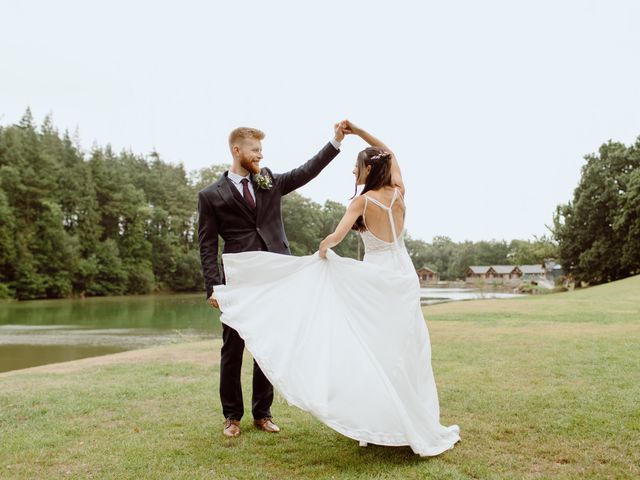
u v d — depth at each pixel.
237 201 3.72
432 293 61.47
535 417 3.75
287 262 3.39
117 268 53.44
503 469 2.81
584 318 11.70
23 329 20.02
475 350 7.09
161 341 15.88
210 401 4.57
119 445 3.34
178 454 3.17
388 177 3.43
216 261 3.75
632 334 8.40
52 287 46.78
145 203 60.56
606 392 4.43
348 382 2.94
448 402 4.25
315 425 3.78
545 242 69.19
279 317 3.23
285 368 3.03
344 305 3.21
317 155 3.91
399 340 3.09
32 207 47.84
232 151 3.83
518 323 11.05
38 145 52.38
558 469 2.80
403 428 2.89
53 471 2.91
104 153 70.00
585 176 46.56
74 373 6.37
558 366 5.71
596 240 45.28
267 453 3.18
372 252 3.42
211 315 27.48
